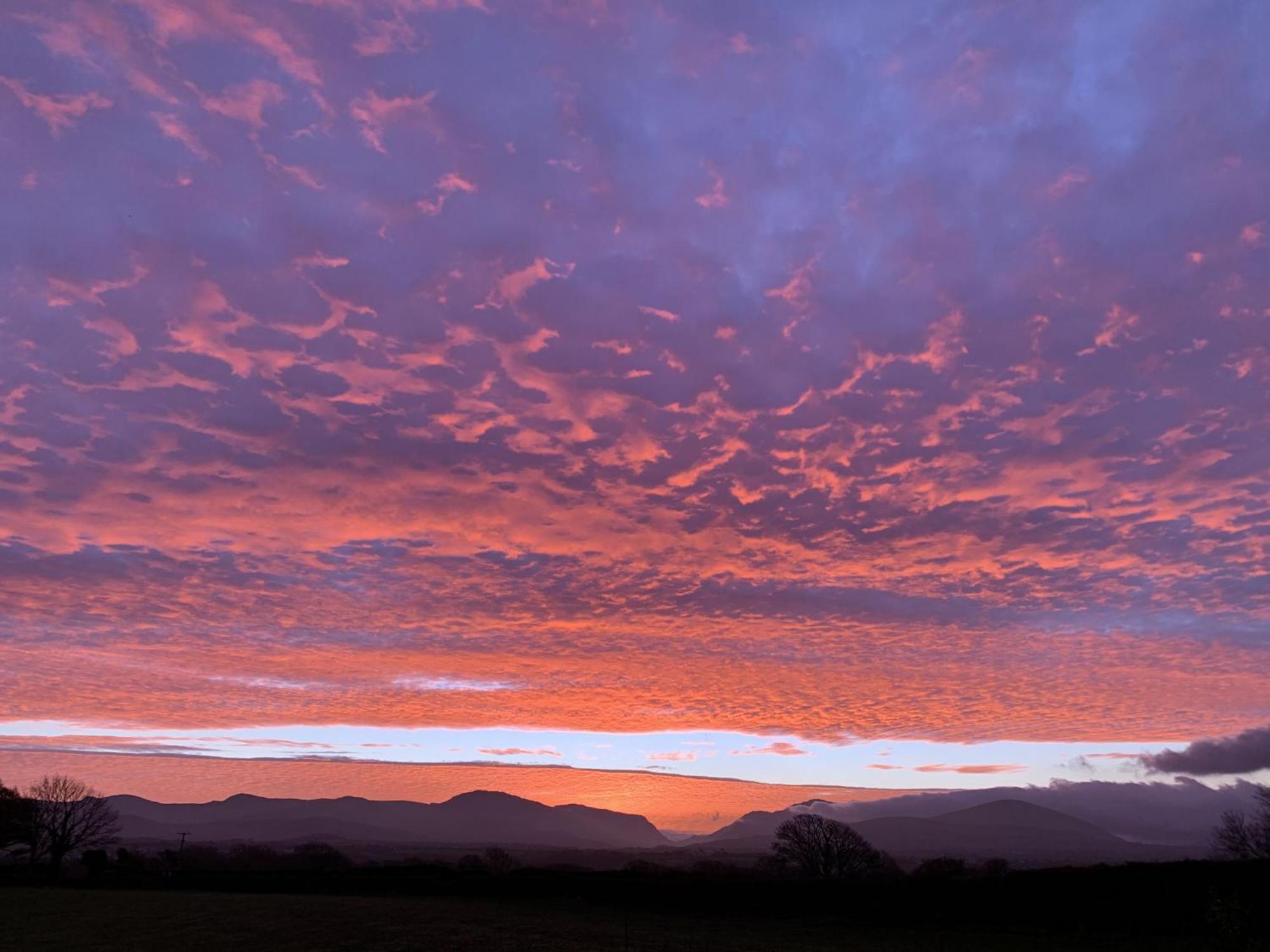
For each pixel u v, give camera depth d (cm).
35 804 7550
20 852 8331
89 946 2938
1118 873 4319
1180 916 3588
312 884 5931
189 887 5975
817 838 6562
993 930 3650
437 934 3281
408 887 5616
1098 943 3250
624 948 2961
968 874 5738
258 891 5722
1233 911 1670
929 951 3045
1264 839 4525
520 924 3694
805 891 4703
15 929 3431
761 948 3052
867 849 6531
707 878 5672
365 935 3222
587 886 5150
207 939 3092
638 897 4816
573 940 3180
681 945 3081
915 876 5012
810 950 3012
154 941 3061
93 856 7519
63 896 5194
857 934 3578
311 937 3161
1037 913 3884
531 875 5731
